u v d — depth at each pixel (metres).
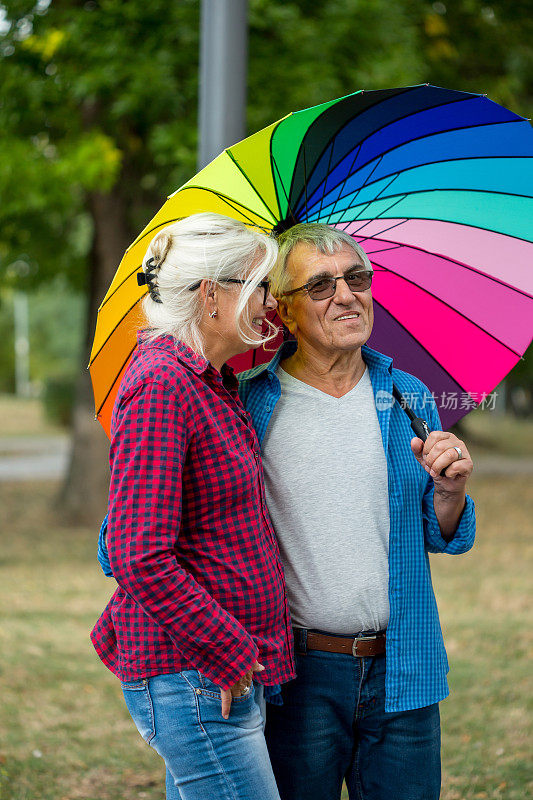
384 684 5.55
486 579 19.73
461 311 6.19
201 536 4.83
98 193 25.44
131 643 4.83
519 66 29.70
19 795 8.84
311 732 5.56
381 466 5.58
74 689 12.16
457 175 5.74
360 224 6.09
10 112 21.16
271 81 18.67
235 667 4.56
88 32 19.53
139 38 19.53
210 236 4.94
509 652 13.81
